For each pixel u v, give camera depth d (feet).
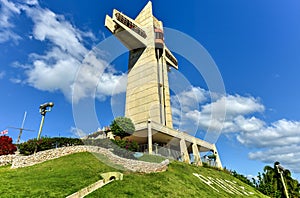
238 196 45.01
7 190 23.79
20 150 43.47
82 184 26.99
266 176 79.10
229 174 65.92
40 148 41.68
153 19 93.97
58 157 39.83
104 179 29.76
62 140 44.21
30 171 32.73
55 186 25.53
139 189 29.63
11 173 32.01
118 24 80.59
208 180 47.01
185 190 34.76
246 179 70.54
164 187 32.99
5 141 45.80
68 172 31.55
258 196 54.70
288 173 78.07
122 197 26.03
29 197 22.13
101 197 24.90
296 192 73.77
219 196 38.78
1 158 40.11
